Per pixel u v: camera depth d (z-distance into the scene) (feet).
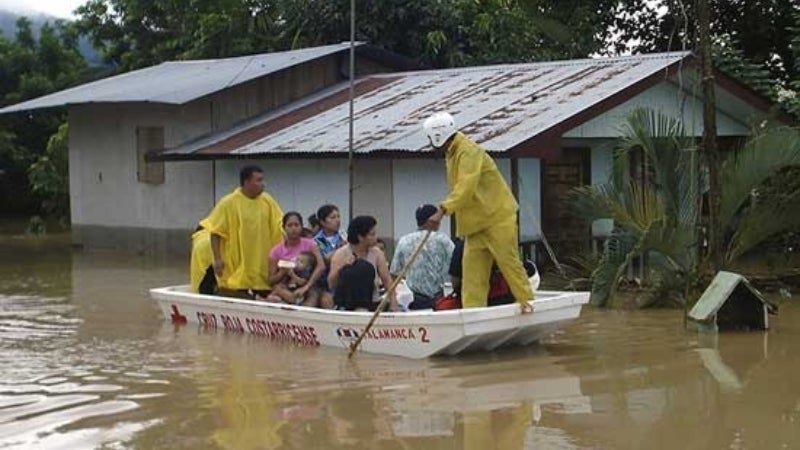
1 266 63.93
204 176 66.44
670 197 43.24
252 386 30.32
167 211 69.05
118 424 26.45
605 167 56.44
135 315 43.88
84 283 55.06
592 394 29.22
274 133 60.95
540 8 77.41
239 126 65.31
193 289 42.75
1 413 27.50
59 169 95.30
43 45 110.42
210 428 26.04
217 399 28.89
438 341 33.14
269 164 61.36
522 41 79.15
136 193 70.95
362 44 69.05
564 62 59.67
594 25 78.89
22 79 107.45
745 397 28.78
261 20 88.12
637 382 30.63
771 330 38.58
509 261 33.63
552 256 50.47
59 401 28.78
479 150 33.32
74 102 67.82
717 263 42.80
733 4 75.72
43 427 26.20
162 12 102.01
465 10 79.46
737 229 46.37
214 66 73.51
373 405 28.09
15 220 104.47
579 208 45.52
